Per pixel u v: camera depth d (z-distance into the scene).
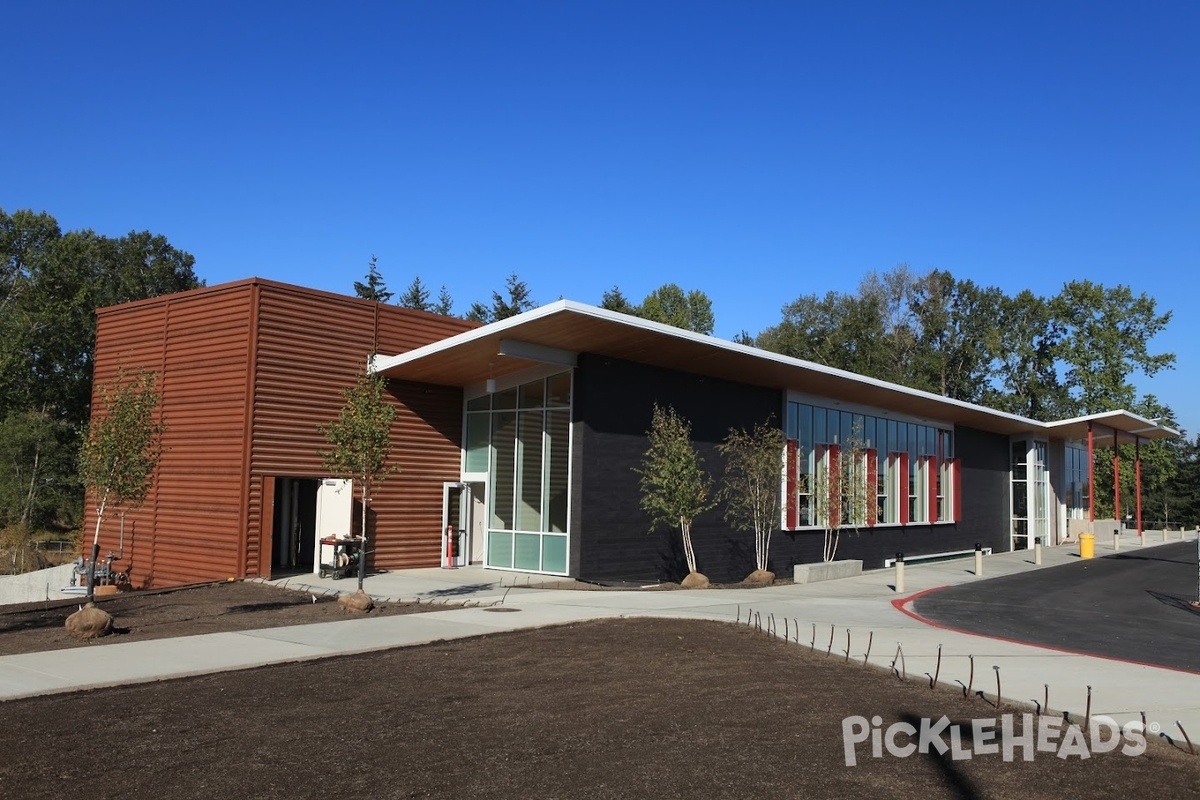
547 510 21.31
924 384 66.69
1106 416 38.59
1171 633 14.84
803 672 10.33
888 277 70.44
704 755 7.00
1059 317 63.88
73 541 40.31
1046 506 44.06
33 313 48.25
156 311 21.98
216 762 6.78
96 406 22.97
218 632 12.83
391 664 10.72
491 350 20.08
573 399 20.81
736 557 24.61
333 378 21.11
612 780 6.41
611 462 21.08
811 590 20.81
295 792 6.14
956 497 36.41
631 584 21.12
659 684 9.59
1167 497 74.56
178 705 8.57
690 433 23.28
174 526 20.89
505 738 7.46
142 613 15.18
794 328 73.44
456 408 23.83
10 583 23.45
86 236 56.44
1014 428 39.56
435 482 23.19
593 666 10.61
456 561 23.28
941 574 26.58
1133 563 31.72
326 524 20.91
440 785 6.29
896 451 32.56
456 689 9.33
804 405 27.75
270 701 8.75
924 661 11.12
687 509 21.03
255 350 19.78
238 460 19.64
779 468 24.34
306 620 14.15
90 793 6.11
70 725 7.82
